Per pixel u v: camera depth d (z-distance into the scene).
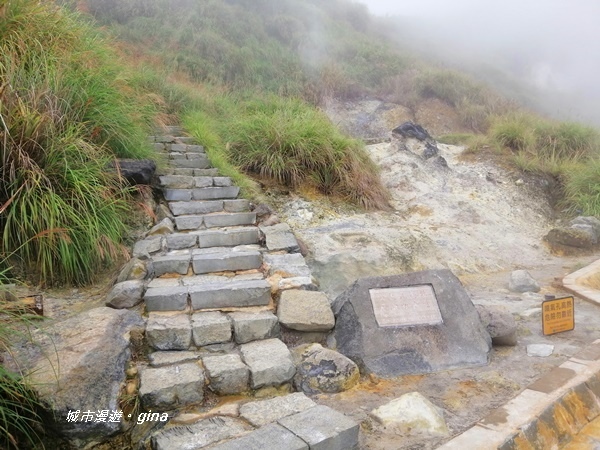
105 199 4.08
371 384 3.00
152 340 2.96
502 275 5.57
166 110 8.09
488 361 3.30
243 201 5.36
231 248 4.47
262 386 2.74
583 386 2.89
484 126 14.06
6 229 3.43
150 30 12.85
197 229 4.86
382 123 13.73
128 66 7.48
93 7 12.83
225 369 2.71
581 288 4.87
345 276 4.52
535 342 3.65
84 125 4.43
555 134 9.24
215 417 2.44
